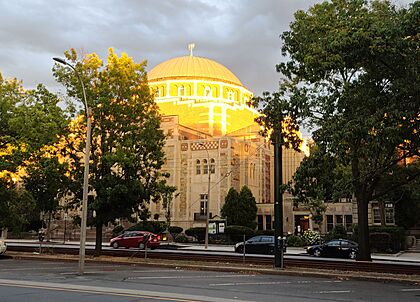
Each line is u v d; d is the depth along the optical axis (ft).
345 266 70.59
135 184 86.74
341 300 41.75
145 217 94.38
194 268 72.59
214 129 244.42
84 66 90.02
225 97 273.95
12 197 104.53
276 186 72.64
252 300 40.22
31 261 84.02
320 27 68.49
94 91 89.10
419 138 61.16
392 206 161.17
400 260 95.20
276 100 75.15
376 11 64.03
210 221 168.55
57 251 101.24
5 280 51.67
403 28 54.75
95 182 87.30
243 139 213.05
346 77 73.00
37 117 85.87
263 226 192.85
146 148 91.25
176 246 143.13
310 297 43.39
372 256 113.60
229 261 81.71
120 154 84.33
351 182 73.31
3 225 107.34
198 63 279.49
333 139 61.16
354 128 59.00
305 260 78.84
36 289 44.62
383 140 58.13
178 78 270.05
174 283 52.95
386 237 130.62
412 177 78.43
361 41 55.67
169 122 207.82
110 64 90.99
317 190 73.46
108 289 44.93
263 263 78.23
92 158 90.43
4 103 97.86
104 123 88.89
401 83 58.13
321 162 69.87
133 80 91.50
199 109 248.11
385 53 56.49
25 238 201.16
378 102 61.98
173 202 199.82
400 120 59.36
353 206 154.81
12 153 91.15
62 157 92.32
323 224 183.21
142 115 92.12
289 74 76.84
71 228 197.77
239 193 184.75
